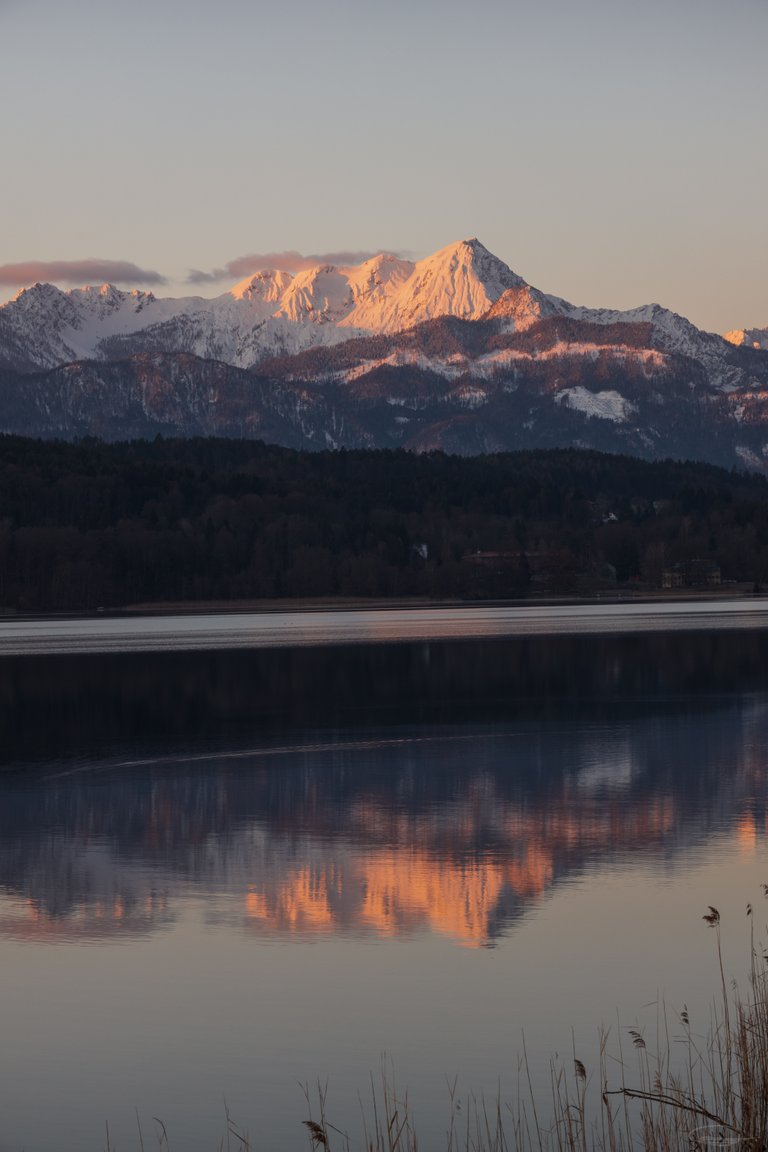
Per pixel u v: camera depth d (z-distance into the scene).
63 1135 45.06
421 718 145.50
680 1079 47.44
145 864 79.38
